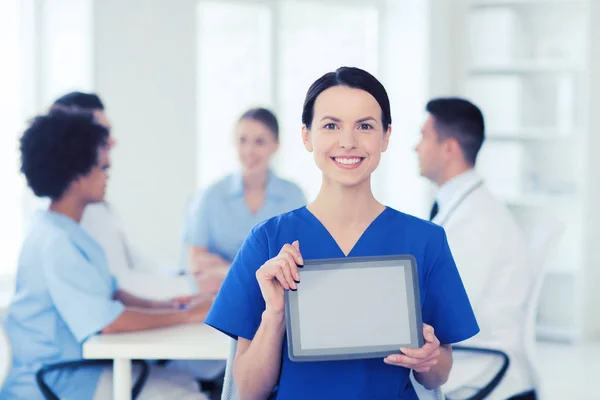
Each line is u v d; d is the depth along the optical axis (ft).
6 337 8.04
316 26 19.72
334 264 5.09
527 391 8.28
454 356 8.14
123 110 16.67
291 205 12.64
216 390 10.80
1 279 16.26
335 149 5.25
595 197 18.92
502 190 18.85
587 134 18.75
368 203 5.48
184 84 17.29
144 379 7.88
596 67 18.72
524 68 19.06
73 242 8.04
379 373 5.32
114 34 16.49
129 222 16.89
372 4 19.98
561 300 19.30
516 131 18.98
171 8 17.06
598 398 14.62
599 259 19.01
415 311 5.07
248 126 12.30
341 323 5.02
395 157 20.02
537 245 8.74
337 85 5.23
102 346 7.56
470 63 19.38
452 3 19.43
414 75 19.76
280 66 19.33
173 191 17.26
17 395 7.94
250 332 5.49
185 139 17.35
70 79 16.48
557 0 18.72
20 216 16.43
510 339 8.28
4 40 16.24
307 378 5.29
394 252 5.45
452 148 8.93
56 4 16.38
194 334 8.02
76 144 8.00
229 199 12.46
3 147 16.30
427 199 19.57
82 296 7.90
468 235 8.43
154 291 10.23
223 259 12.41
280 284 5.14
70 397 7.86
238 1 18.65
